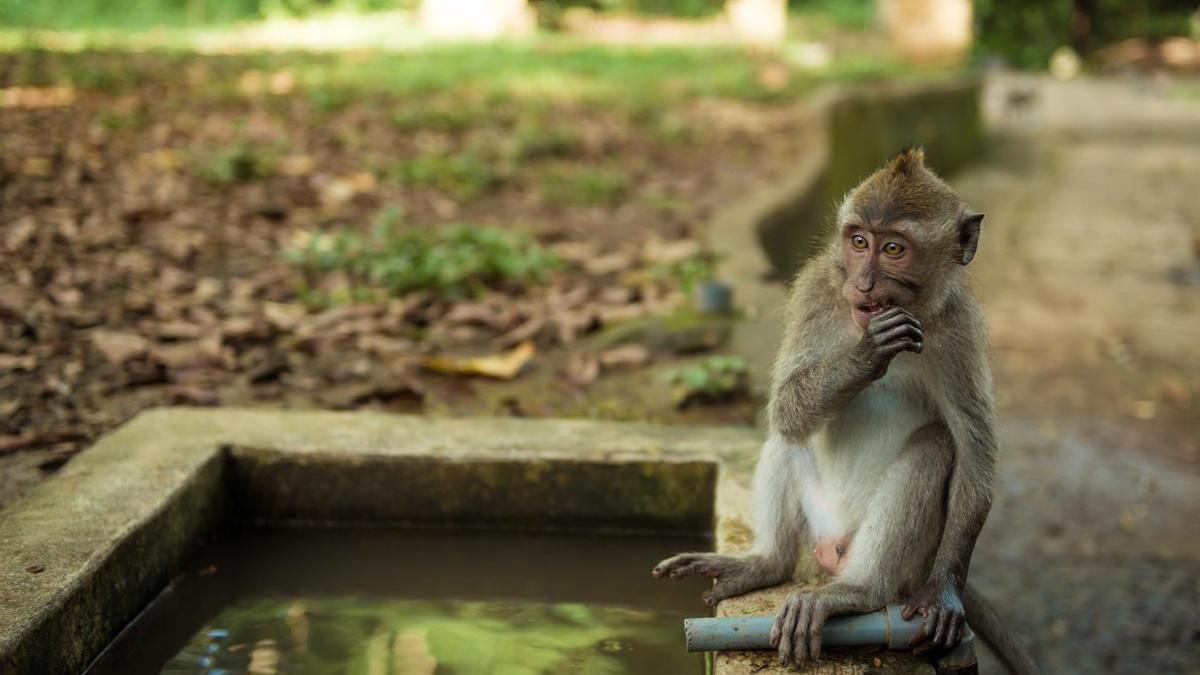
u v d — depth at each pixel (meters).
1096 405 7.43
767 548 3.73
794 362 3.62
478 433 4.66
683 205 9.79
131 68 14.88
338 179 9.71
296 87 14.11
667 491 4.49
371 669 3.58
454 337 6.29
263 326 6.11
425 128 12.20
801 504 3.76
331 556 4.37
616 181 10.27
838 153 12.35
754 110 15.30
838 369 3.28
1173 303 10.02
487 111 13.39
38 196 8.23
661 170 11.36
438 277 7.02
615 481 4.47
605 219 9.27
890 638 3.24
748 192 10.44
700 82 16.95
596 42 23.47
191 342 5.92
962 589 3.32
